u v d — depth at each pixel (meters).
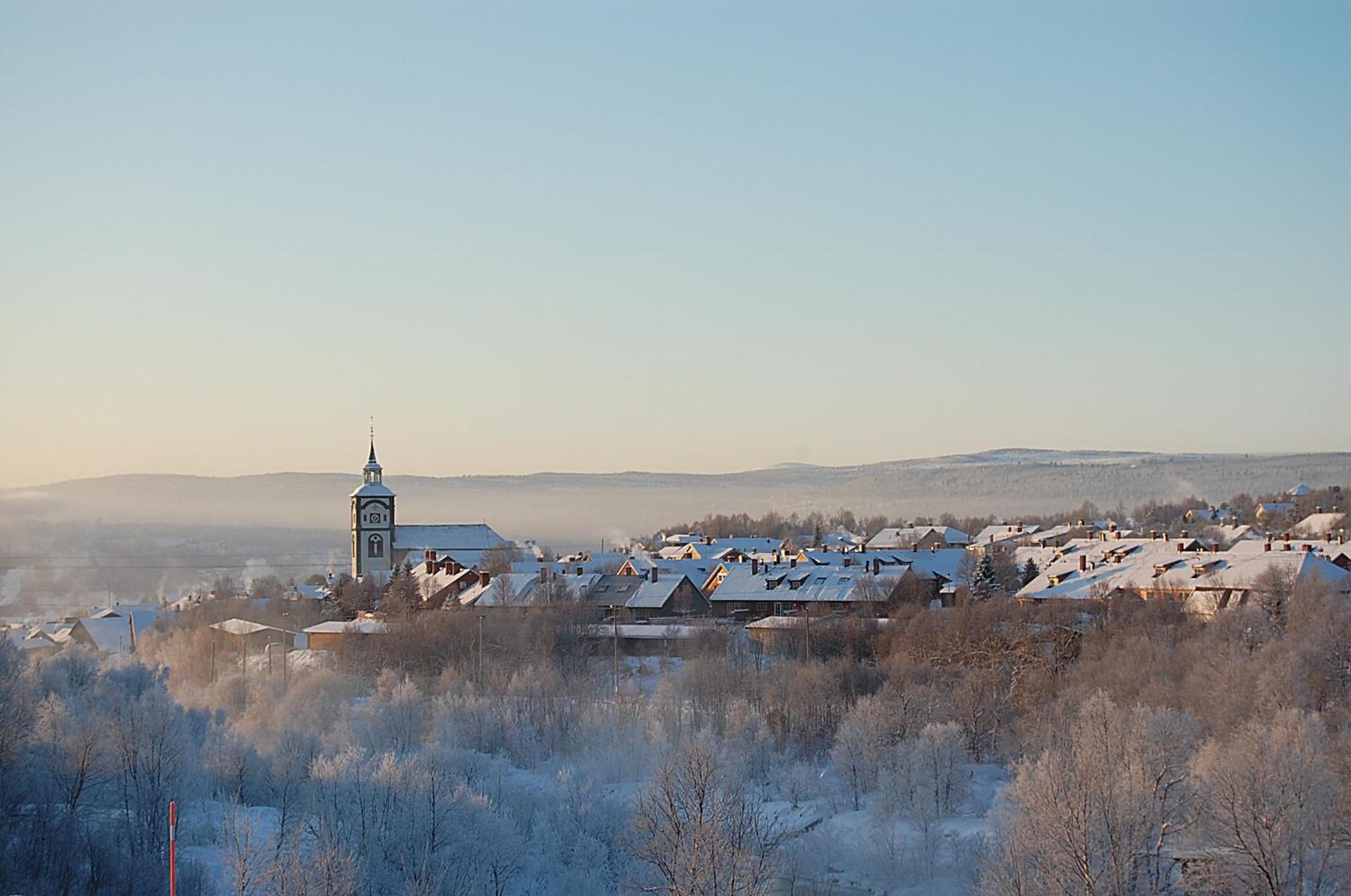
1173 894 79.69
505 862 89.38
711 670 138.25
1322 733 93.12
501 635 168.38
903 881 94.31
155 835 90.38
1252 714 105.62
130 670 129.75
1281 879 78.19
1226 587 172.88
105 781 95.50
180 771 99.31
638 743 119.06
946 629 154.50
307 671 154.62
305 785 103.12
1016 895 78.75
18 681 101.25
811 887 93.81
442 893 84.31
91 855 83.00
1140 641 135.62
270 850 81.69
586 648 169.00
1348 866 79.88
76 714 106.19
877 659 155.00
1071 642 148.25
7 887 77.81
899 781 105.12
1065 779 80.38
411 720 127.75
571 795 102.06
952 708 127.06
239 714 143.00
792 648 160.75
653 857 81.06
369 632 175.25
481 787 101.94
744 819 87.94
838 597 196.75
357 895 81.06
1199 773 87.38
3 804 89.44
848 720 119.88
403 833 88.00
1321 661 119.62
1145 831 79.12
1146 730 90.94
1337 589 164.12
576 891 88.94
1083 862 76.94
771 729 127.62
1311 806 80.06
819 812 109.31
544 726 129.50
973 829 100.56
